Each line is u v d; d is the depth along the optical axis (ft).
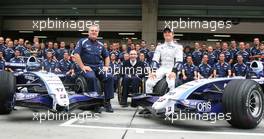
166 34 20.21
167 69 20.13
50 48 39.34
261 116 16.74
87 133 14.87
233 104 15.99
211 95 17.47
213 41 54.70
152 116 19.31
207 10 50.96
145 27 50.80
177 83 19.58
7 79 17.65
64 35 57.52
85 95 18.38
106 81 20.57
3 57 37.55
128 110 21.67
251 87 16.14
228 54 38.09
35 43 39.17
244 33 51.65
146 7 50.52
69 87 20.83
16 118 18.11
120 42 55.11
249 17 50.70
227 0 50.26
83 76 19.70
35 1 53.88
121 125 16.71
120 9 52.21
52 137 14.06
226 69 34.42
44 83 17.51
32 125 16.34
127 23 53.06
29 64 25.21
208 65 34.91
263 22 51.11
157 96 18.79
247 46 39.11
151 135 14.73
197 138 14.39
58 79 17.85
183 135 14.88
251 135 15.08
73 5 53.01
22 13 54.80
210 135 14.98
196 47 38.96
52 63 35.14
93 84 19.44
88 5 52.65
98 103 19.21
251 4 50.24
